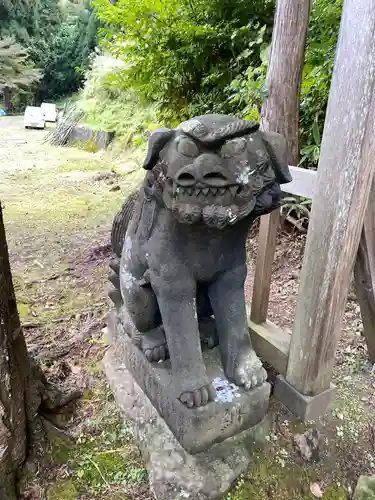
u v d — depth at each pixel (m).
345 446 1.38
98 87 6.62
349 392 1.59
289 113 2.43
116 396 1.50
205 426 1.19
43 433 1.32
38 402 1.32
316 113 2.68
